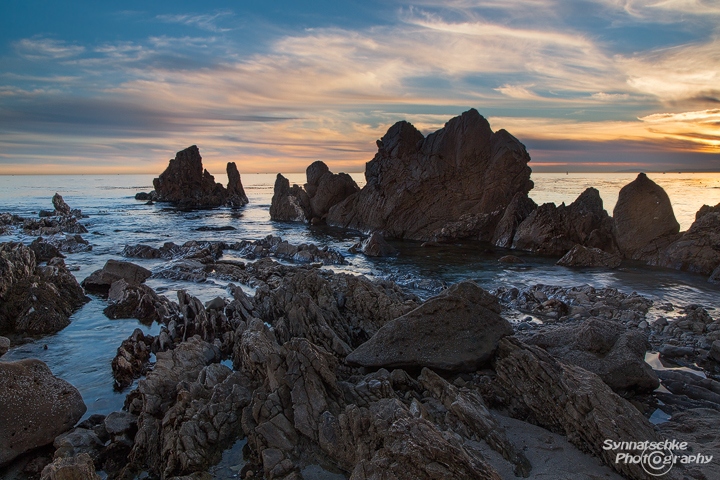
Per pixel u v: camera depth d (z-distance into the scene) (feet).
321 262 107.24
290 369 34.65
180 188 280.72
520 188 144.46
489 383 38.78
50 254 107.76
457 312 43.27
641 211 109.19
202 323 54.24
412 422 27.04
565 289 78.64
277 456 29.71
